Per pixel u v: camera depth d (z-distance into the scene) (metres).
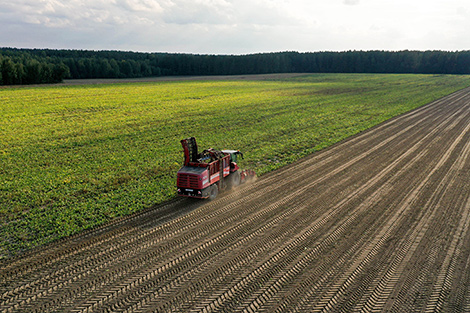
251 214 15.80
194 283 10.73
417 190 18.83
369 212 16.08
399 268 11.65
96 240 13.36
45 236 13.71
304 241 13.41
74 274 11.12
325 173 21.86
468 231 14.24
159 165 23.47
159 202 17.02
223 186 18.72
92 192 18.39
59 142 29.88
